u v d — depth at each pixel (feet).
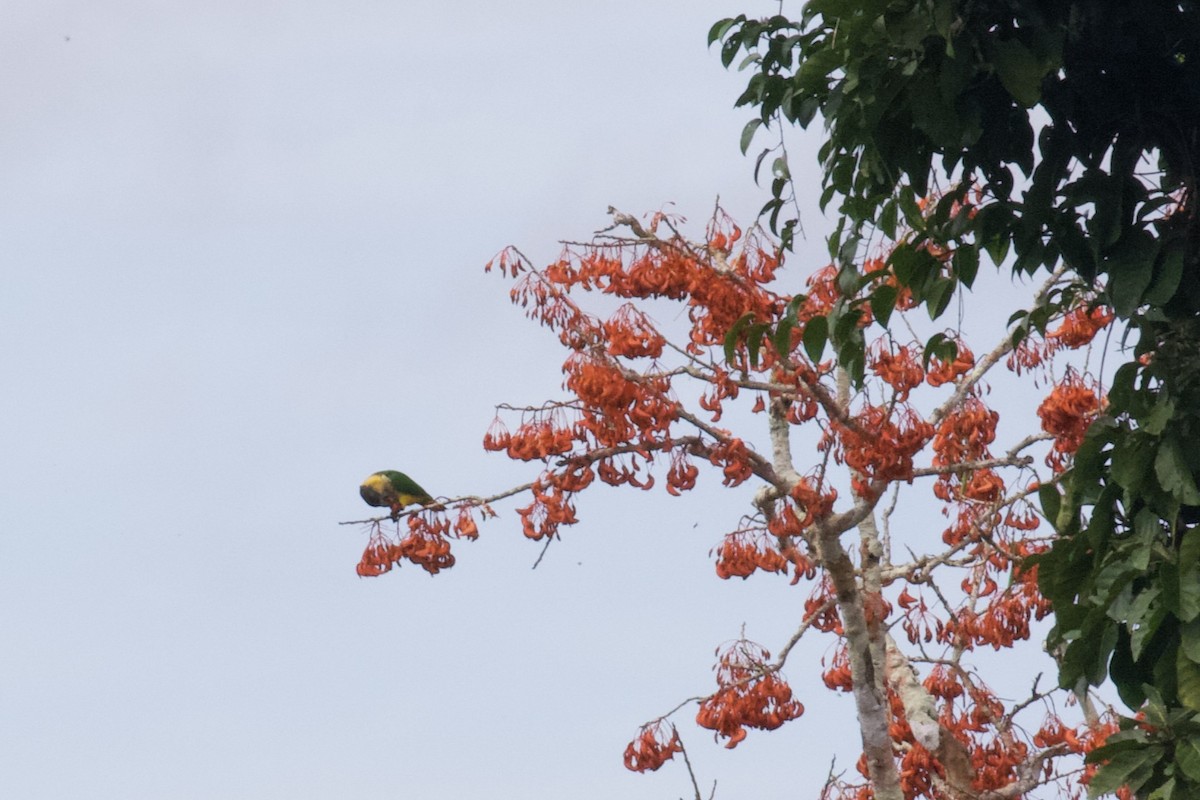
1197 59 35.50
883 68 34.40
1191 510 35.60
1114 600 34.63
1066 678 35.83
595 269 54.29
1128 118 35.91
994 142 36.32
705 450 53.98
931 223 38.73
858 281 39.32
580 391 52.39
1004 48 33.71
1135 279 35.12
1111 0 34.86
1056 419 53.26
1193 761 32.01
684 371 54.24
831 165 39.99
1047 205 36.19
